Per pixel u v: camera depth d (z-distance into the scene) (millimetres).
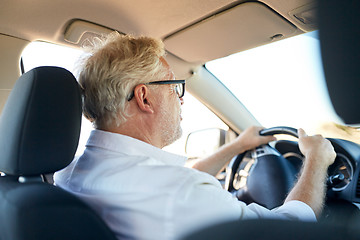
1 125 949
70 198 758
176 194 830
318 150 1380
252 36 2113
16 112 918
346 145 1488
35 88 923
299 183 1267
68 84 985
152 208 842
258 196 1690
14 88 966
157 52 1189
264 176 1693
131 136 1145
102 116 1143
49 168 948
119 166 964
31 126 907
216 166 1901
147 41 1188
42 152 924
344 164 1492
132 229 870
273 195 1639
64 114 962
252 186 1727
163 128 1194
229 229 611
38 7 1817
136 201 864
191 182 859
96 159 1035
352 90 393
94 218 748
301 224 587
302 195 1192
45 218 696
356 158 1428
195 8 1848
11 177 1030
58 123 949
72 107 981
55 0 1776
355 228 559
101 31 2074
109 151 1042
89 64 1148
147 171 901
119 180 918
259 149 1804
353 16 375
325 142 1419
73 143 982
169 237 812
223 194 937
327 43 395
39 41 2133
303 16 1803
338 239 543
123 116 1125
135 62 1121
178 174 875
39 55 2164
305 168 1332
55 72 972
